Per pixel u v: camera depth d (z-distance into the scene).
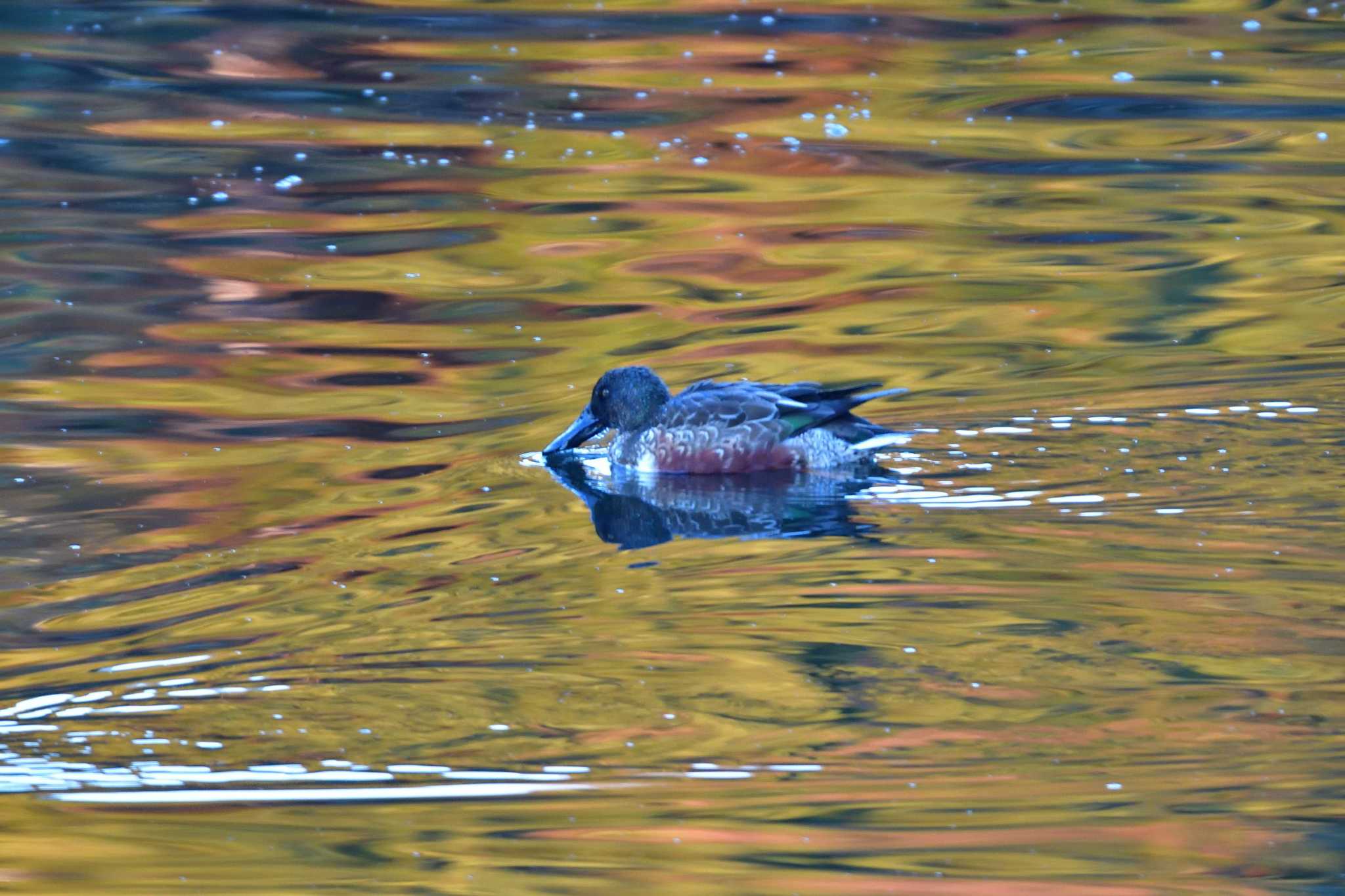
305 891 12.40
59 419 23.94
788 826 13.11
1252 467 20.67
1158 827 12.99
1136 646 16.11
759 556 18.75
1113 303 28.55
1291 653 15.89
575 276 30.78
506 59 45.25
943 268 30.80
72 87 42.66
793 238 32.75
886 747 14.34
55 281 30.30
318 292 30.02
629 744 14.48
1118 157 37.72
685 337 27.53
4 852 12.82
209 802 13.62
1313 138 38.78
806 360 26.17
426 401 24.94
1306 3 50.25
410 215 34.50
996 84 43.28
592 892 12.33
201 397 25.03
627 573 18.36
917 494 20.33
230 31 47.31
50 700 15.36
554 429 23.77
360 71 44.22
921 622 16.80
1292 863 12.52
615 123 40.44
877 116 40.88
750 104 41.78
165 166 37.44
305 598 17.75
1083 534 18.84
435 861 12.71
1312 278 29.53
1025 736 14.47
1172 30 48.12
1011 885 12.27
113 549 19.19
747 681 15.59
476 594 17.81
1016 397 23.86
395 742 14.58
